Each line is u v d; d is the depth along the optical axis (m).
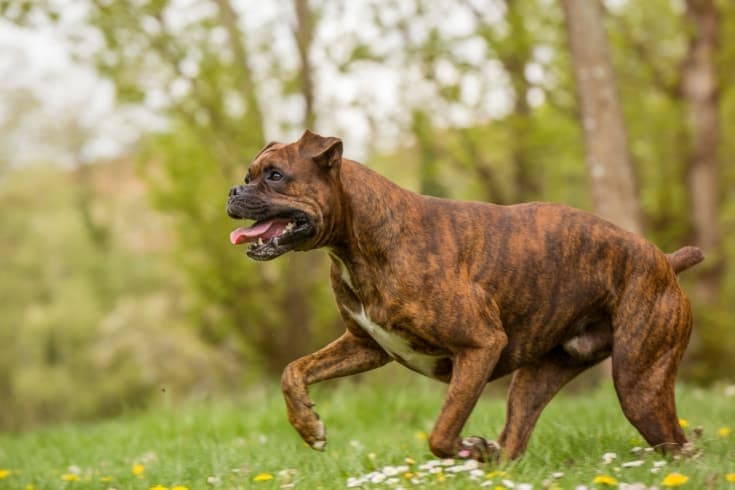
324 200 5.66
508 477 5.57
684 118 20.86
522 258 5.89
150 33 16.56
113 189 47.19
